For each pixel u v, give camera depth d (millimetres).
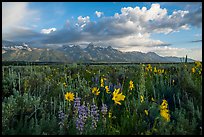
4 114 3766
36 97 4844
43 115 3834
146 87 5477
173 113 4008
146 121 3854
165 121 3395
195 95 4656
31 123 3510
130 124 3641
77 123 3453
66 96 4184
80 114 3656
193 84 4980
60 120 3945
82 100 5000
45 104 4504
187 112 4062
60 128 3459
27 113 4180
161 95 5113
